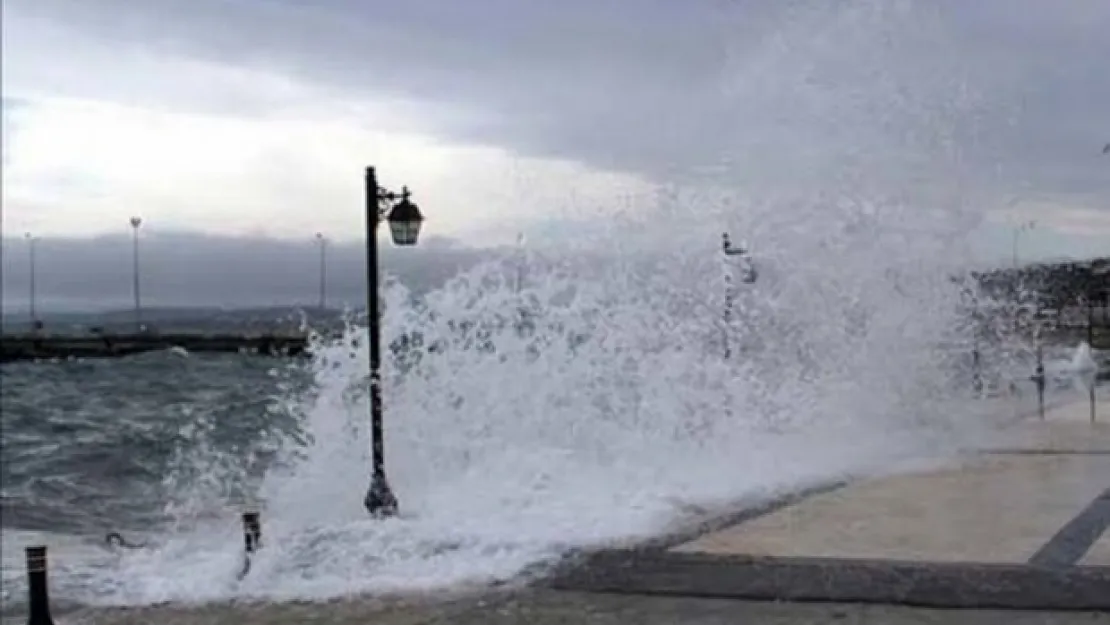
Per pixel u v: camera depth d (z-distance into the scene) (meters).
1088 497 12.46
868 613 8.23
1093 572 9.12
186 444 33.00
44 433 45.34
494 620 8.64
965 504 12.23
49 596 10.95
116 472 32.06
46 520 22.80
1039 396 20.66
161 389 62.97
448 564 10.45
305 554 11.27
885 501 12.55
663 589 9.16
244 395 48.38
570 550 10.60
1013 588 8.72
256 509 15.62
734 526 11.41
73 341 107.38
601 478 14.20
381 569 10.53
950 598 8.50
